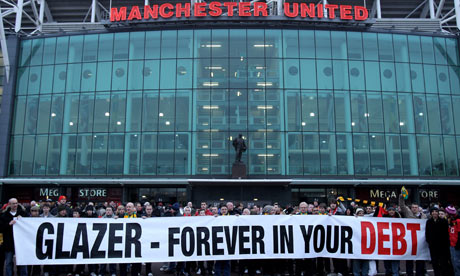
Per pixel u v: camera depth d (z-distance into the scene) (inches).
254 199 1211.2
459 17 1425.9
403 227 455.8
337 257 444.5
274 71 1279.5
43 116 1301.7
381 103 1285.7
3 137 1290.6
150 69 1288.1
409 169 1256.8
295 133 1248.2
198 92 1267.2
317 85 1278.3
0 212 479.8
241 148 1179.3
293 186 1266.0
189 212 502.3
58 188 1275.8
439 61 1339.8
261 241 439.8
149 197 1267.2
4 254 439.2
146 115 1261.1
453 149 1290.6
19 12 1429.6
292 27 1305.4
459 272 453.4
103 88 1290.6
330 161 1238.3
